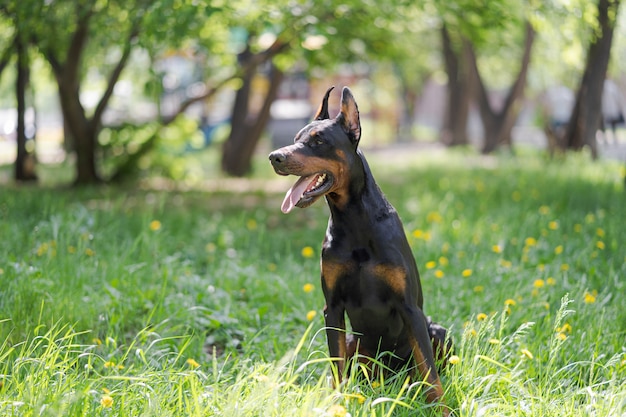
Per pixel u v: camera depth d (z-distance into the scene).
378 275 4.41
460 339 5.49
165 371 4.62
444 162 20.17
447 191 12.39
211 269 7.85
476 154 23.95
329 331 4.55
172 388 4.26
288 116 32.75
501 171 15.81
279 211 12.23
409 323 4.43
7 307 5.56
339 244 4.47
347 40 14.07
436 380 4.36
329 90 4.70
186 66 24.34
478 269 7.08
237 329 6.09
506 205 10.45
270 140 33.97
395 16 12.42
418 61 33.19
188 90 24.62
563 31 11.97
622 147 24.84
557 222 8.84
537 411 4.10
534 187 12.45
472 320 5.48
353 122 4.41
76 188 14.98
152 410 3.93
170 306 6.16
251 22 12.69
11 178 18.08
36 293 5.80
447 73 28.08
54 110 54.16
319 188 4.29
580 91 17.92
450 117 28.62
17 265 6.29
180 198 13.73
